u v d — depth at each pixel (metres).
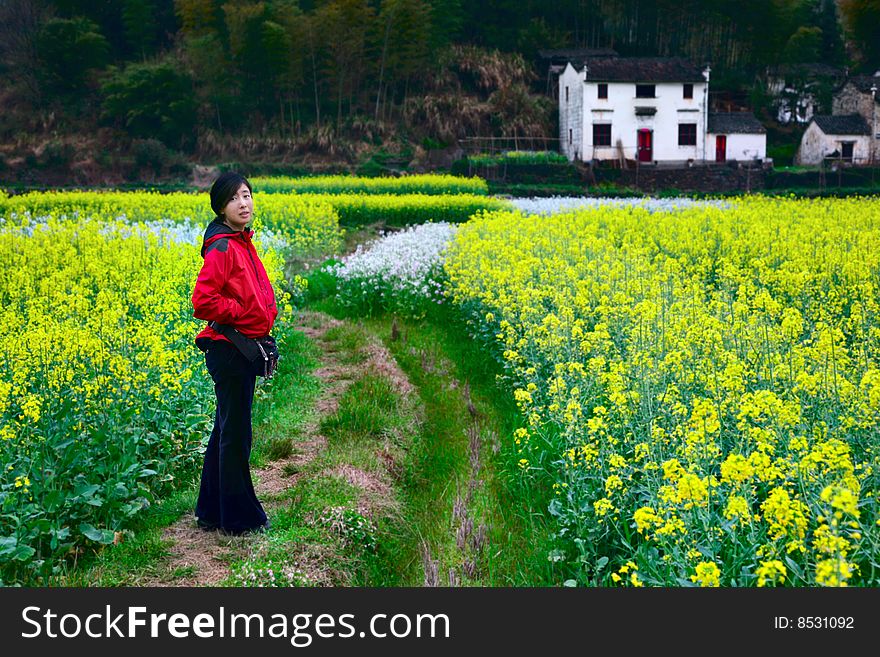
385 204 26.58
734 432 4.74
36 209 25.00
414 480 6.03
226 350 4.62
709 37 79.00
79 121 66.19
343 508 5.06
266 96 66.50
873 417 4.49
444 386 8.21
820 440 4.57
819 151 56.50
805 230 14.50
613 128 55.34
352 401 7.16
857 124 56.44
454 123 63.56
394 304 11.70
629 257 11.55
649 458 4.63
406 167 58.72
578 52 71.19
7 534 4.41
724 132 56.09
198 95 66.31
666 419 5.15
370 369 8.37
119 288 9.26
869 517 3.88
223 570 4.41
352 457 6.02
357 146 61.91
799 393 5.29
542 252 12.34
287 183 37.12
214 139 62.66
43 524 4.25
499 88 66.88
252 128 64.94
